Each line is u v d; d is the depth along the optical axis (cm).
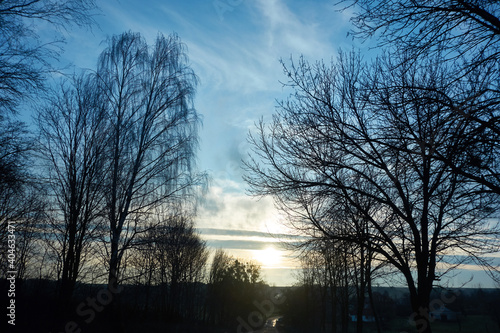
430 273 995
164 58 1897
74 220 1781
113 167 1758
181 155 1797
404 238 1080
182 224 2014
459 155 625
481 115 606
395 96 746
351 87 953
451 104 608
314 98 977
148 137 1814
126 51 1881
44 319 1576
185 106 1866
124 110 1819
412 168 752
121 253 1703
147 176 1778
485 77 655
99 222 1786
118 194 1728
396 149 737
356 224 1032
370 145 901
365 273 1734
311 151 988
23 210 1741
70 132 1822
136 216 1725
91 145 1800
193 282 5269
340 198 988
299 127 965
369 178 970
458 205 966
